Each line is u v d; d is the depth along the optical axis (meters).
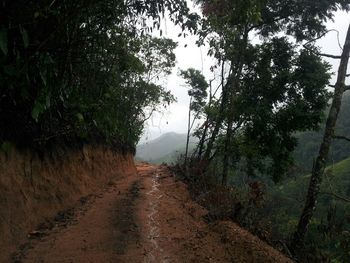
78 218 8.88
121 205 11.05
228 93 19.52
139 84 25.42
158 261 6.46
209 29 7.87
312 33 19.62
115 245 7.03
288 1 18.36
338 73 12.79
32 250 6.37
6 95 6.69
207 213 10.78
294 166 21.88
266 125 19.88
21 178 7.82
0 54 5.25
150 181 19.73
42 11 5.31
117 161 23.27
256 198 11.27
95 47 8.77
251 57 20.41
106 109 10.88
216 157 20.08
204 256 6.98
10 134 7.48
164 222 9.36
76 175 12.23
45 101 6.22
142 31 8.94
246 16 6.70
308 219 11.86
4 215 6.61
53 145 10.30
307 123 19.72
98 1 6.07
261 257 7.29
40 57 5.91
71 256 6.26
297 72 19.81
